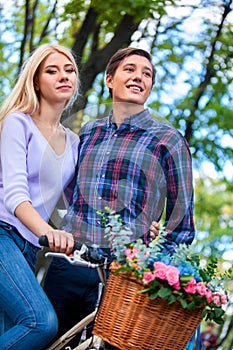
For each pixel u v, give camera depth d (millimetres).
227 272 4488
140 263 4258
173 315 4254
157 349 4254
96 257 4352
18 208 4641
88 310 5168
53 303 5191
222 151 11852
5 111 4996
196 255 4453
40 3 11289
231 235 13531
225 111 11812
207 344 11773
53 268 5211
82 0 10898
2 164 4820
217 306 4367
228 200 13453
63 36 11367
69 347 4660
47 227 4559
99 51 10070
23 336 4406
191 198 5031
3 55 11562
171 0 10852
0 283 4539
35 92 5074
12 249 4656
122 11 10258
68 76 5043
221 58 11812
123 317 4254
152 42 11484
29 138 4898
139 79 5133
